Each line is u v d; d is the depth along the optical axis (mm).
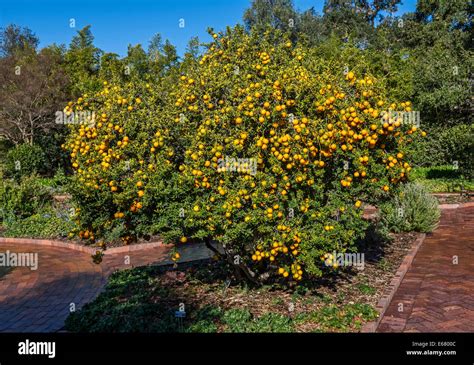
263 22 30453
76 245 9586
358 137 4445
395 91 16219
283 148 4281
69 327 4980
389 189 5113
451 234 9750
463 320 5129
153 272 6980
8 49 40188
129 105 4812
